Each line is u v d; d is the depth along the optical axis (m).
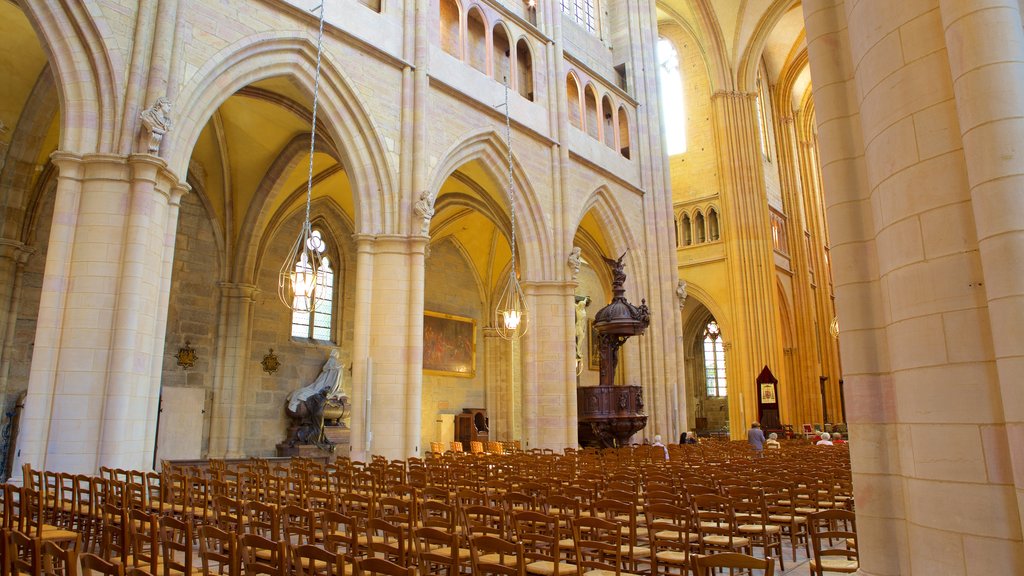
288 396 26.50
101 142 13.27
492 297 36.31
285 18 17.31
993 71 4.68
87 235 12.91
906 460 5.35
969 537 4.70
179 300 23.61
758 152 41.41
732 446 24.66
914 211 5.22
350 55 18.67
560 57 26.72
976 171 4.70
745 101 41.84
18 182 19.12
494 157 23.22
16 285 19.56
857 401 6.00
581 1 31.36
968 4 4.82
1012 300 4.42
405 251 18.80
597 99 29.52
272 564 6.41
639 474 11.76
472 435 32.75
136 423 13.04
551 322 24.44
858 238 6.17
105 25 13.50
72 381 12.45
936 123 5.12
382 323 18.20
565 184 25.55
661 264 30.83
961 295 4.88
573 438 23.81
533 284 24.55
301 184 26.30
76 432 12.33
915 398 5.16
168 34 14.25
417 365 18.22
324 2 18.22
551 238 24.95
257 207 24.77
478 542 5.40
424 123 19.88
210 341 24.39
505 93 23.75
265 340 26.03
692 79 44.00
